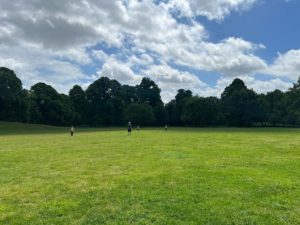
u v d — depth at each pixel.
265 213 11.55
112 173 18.39
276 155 25.34
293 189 14.59
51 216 11.45
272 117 139.50
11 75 113.00
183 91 166.50
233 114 142.12
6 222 10.92
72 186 15.46
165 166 20.23
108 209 12.00
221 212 11.62
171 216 11.33
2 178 17.39
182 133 63.00
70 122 141.88
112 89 158.25
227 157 24.14
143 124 150.88
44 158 24.98
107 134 59.88
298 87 133.00
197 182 15.80
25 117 122.06
